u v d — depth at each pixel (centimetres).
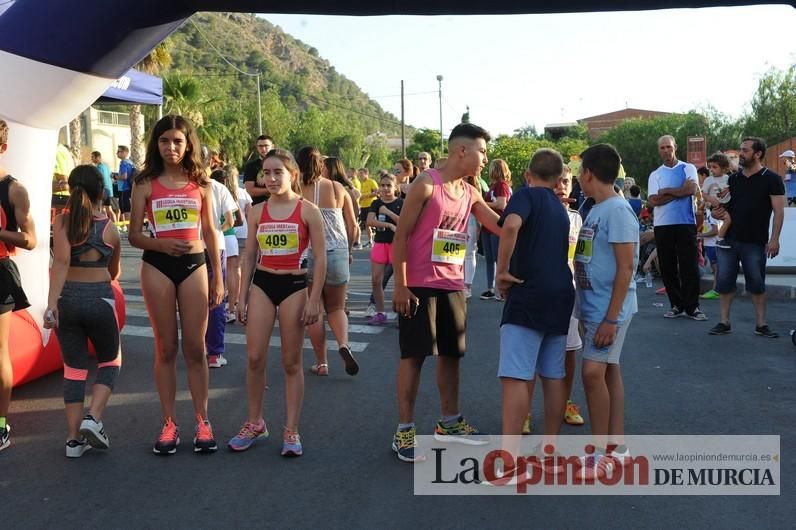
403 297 456
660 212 907
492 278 1072
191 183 474
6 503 407
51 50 559
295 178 490
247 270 490
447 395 493
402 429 470
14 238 475
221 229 707
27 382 624
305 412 564
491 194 973
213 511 397
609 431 455
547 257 421
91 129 3738
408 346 461
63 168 1184
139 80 1276
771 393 604
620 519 388
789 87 4850
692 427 525
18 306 489
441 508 401
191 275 470
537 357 435
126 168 2173
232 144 6644
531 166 436
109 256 484
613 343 433
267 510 399
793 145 4334
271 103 7625
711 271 1212
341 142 8400
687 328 856
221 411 569
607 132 6581
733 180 806
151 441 504
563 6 532
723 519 387
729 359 713
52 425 533
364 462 466
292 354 475
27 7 555
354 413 561
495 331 852
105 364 486
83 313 468
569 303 426
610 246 427
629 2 526
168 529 377
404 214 454
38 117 589
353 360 649
